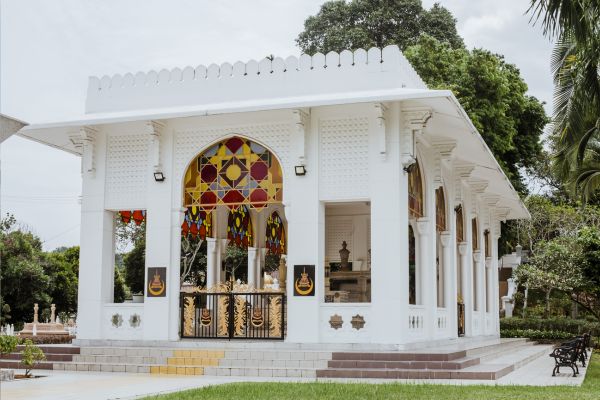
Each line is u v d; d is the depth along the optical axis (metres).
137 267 35.50
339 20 37.34
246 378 12.66
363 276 19.98
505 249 34.91
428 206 16.66
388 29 37.28
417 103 14.21
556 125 19.00
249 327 15.26
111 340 15.54
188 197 15.73
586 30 12.66
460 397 9.47
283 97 15.34
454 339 18.20
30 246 36.72
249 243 22.30
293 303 14.48
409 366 12.52
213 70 15.94
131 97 16.39
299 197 14.78
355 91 14.87
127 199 16.02
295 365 13.16
